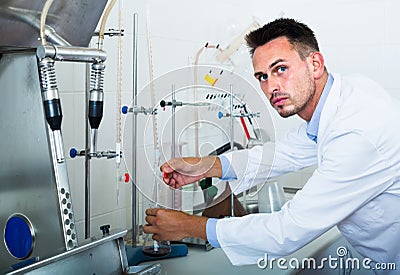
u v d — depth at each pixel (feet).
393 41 8.57
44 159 3.60
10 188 3.80
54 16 3.90
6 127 3.78
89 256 3.64
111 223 6.08
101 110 3.98
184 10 7.52
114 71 6.09
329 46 8.96
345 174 4.69
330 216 4.77
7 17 3.49
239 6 9.11
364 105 4.88
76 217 5.61
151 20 6.79
